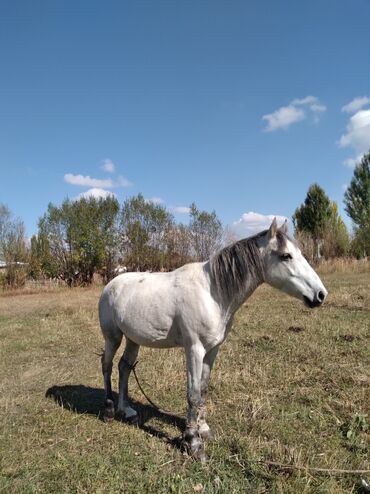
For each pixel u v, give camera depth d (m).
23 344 8.07
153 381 5.68
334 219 29.48
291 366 5.88
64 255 21.70
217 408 4.66
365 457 3.51
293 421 4.23
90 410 4.89
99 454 3.79
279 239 3.67
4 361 7.01
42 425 4.46
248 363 6.09
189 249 22.31
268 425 4.12
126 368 4.71
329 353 6.38
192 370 3.74
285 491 3.07
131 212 21.95
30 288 21.25
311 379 5.36
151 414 4.68
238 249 3.73
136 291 4.20
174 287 3.93
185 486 3.20
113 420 4.54
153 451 3.79
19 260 21.97
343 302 10.87
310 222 32.44
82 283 21.58
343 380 5.23
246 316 9.65
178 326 3.86
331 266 20.75
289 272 3.65
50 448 3.96
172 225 22.45
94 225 21.31
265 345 7.02
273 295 12.77
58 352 7.50
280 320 9.00
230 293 3.71
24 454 3.83
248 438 3.85
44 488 3.29
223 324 3.77
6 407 4.97
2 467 3.61
